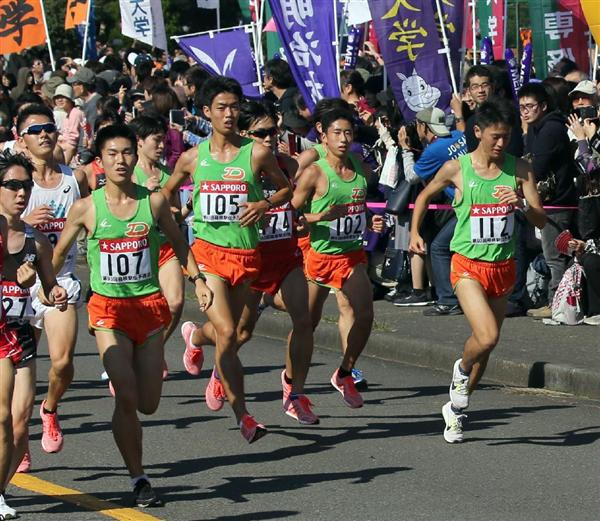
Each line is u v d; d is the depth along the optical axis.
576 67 27.89
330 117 16.88
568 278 22.00
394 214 23.69
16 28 35.56
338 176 16.95
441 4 25.23
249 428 15.15
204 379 20.17
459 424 15.80
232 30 31.52
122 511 12.86
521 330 21.73
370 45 35.22
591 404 17.95
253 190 15.80
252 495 13.46
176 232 14.04
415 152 24.02
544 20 28.94
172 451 15.50
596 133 21.97
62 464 14.91
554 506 12.95
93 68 41.25
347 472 14.41
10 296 13.59
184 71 34.22
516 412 17.48
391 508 12.89
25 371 13.22
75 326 15.28
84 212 13.61
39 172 16.39
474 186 15.38
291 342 16.72
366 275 17.30
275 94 29.73
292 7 25.91
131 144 13.57
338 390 18.69
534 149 22.25
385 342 21.72
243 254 15.77
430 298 24.73
